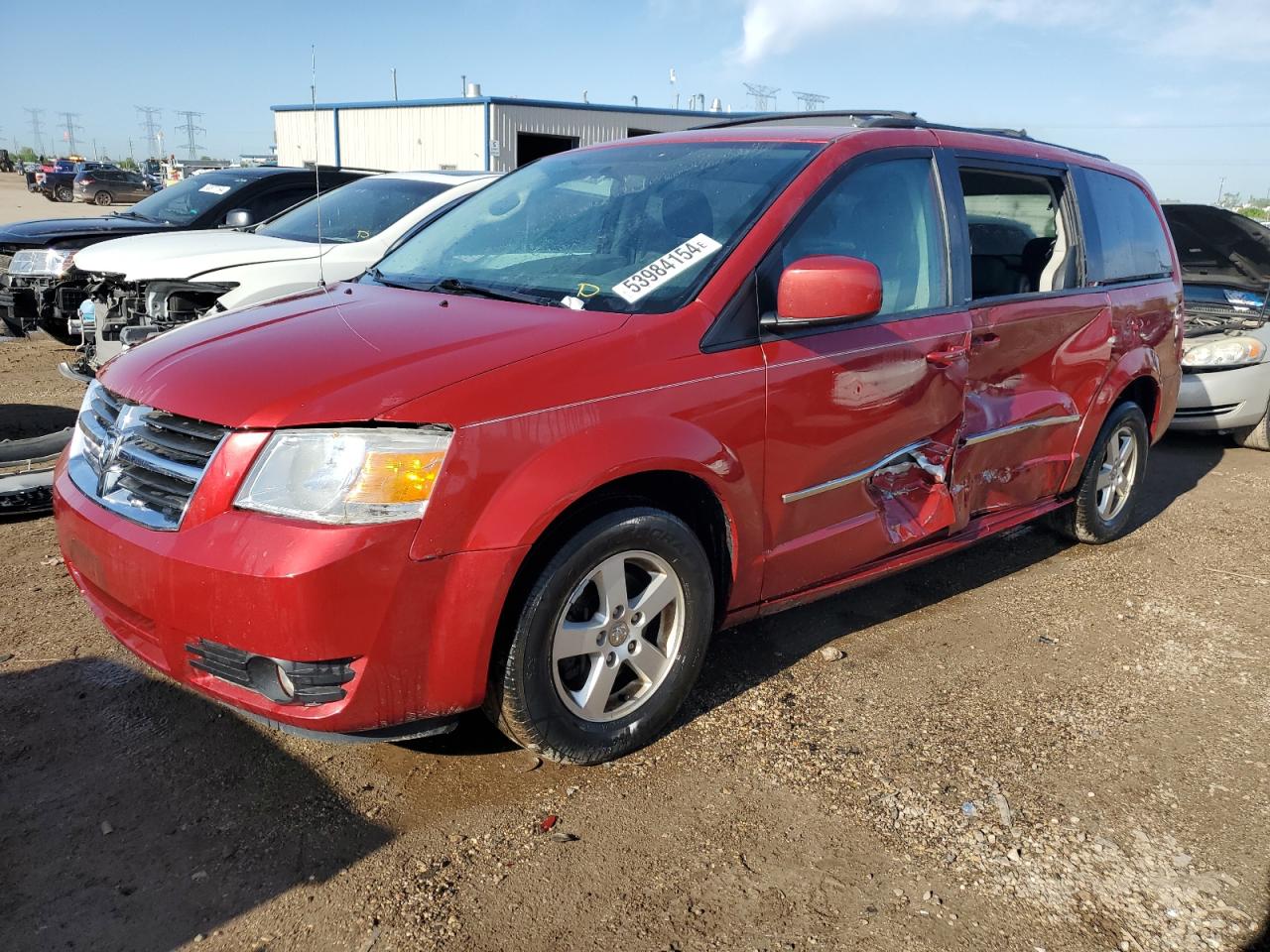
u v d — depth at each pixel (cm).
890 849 251
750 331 290
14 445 466
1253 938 227
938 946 219
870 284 281
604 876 236
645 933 218
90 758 272
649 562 276
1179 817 271
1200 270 818
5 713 292
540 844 246
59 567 402
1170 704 335
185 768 270
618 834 252
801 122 381
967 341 355
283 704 230
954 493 368
